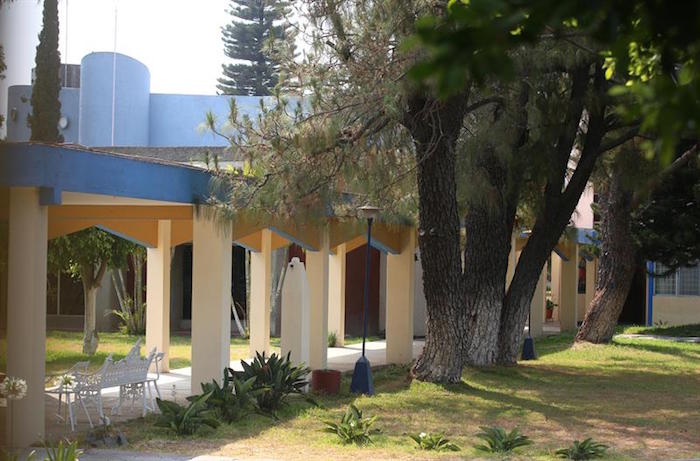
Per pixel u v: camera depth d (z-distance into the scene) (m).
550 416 12.15
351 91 11.73
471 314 16.94
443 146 13.23
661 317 32.28
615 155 17.36
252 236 17.94
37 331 9.16
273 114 11.92
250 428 10.44
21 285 9.12
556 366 18.48
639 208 23.75
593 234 29.61
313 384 13.62
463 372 16.00
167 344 16.20
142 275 26.34
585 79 15.24
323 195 11.97
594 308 23.92
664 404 13.52
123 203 11.73
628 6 1.45
